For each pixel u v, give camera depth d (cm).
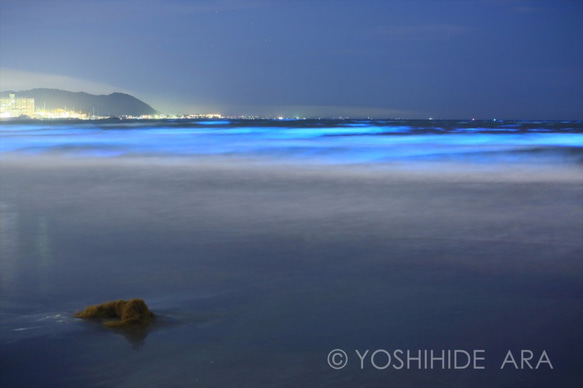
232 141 3794
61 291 601
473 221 1009
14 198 1280
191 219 1020
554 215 1074
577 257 756
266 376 406
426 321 516
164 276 659
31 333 479
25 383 393
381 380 404
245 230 926
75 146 3262
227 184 1532
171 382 396
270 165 2136
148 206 1166
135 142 3681
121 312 513
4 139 4144
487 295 593
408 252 780
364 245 821
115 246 810
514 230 934
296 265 709
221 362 427
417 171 1908
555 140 3872
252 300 571
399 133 5209
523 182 1599
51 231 913
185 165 2130
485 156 2514
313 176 1738
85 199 1263
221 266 704
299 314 532
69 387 388
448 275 668
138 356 435
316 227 950
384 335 483
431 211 1113
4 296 583
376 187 1480
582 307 555
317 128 6794
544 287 621
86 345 455
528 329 498
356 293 596
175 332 484
